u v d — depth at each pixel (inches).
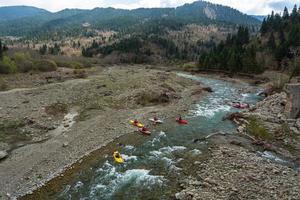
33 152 1218.0
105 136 1417.3
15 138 1364.4
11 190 945.5
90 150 1254.3
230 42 5167.3
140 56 6373.0
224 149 1235.2
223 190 903.1
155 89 2404.0
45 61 3759.8
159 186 954.1
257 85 3250.5
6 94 2162.9
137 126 1574.8
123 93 2256.4
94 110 1834.4
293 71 2960.1
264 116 1672.0
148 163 1125.7
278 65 3799.2
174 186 951.6
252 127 1512.1
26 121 1556.3
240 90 2886.3
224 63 4200.3
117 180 998.4
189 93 2517.2
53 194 923.4
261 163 1097.4
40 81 2837.1
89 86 2493.8
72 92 2266.2
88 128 1517.0
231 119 1737.2
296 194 877.2
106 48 7308.1
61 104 1923.0
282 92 2134.6
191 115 1850.4
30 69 3511.3
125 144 1330.0
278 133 1416.1
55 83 2711.6
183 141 1374.3
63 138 1379.2
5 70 3171.8
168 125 1626.5
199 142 1348.4
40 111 1739.7
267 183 943.0
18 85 2605.8
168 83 2810.0
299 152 1238.9
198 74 4210.1
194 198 858.1
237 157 1147.9
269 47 4291.3
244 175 995.3
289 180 965.2
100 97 2134.6
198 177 999.6
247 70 3833.7
